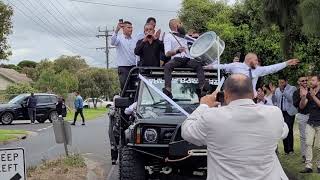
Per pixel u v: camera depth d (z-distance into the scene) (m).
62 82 61.06
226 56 26.78
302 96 11.54
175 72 9.67
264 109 4.09
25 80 85.56
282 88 13.23
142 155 8.80
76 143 19.12
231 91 4.11
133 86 10.34
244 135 3.96
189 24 31.50
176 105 8.80
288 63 9.50
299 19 11.37
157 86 9.62
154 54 10.16
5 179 5.57
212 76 9.74
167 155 8.36
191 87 9.59
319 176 10.45
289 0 11.83
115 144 11.88
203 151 7.98
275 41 24.30
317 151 12.55
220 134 3.98
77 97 30.59
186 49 9.41
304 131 11.98
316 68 21.16
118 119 10.43
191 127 4.17
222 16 27.98
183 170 9.30
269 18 12.38
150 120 8.38
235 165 3.95
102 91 85.44
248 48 25.25
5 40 20.52
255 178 3.94
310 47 20.17
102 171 12.02
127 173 8.74
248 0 23.17
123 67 11.30
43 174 10.73
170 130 8.32
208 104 4.41
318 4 9.63
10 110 31.17
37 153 15.96
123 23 11.23
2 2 20.27
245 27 25.98
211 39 8.86
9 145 18.59
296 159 12.58
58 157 13.21
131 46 11.25
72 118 38.97
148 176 9.53
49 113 32.84
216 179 4.00
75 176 10.62
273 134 4.02
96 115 46.59
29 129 26.64
